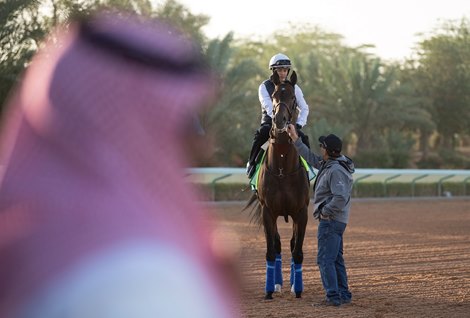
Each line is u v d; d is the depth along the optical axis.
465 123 77.06
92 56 1.52
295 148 12.62
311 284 14.07
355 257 17.94
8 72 28.39
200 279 1.53
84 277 1.46
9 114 1.53
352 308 11.62
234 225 25.33
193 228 1.55
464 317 11.00
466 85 76.00
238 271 1.59
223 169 34.38
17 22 28.59
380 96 62.06
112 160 1.51
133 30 1.53
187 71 1.56
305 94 61.50
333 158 11.61
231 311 1.57
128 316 1.46
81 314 1.44
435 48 77.12
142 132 1.53
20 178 1.48
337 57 67.38
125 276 1.47
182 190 1.56
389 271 15.68
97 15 1.54
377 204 37.25
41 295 1.44
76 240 1.47
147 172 1.53
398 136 61.41
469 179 45.62
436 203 38.62
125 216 1.50
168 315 1.48
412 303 12.09
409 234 23.42
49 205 1.47
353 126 62.97
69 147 1.49
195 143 1.58
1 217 1.46
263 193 12.75
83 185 1.49
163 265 1.50
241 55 87.38
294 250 12.88
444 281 14.38
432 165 63.31
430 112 75.81
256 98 47.34
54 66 1.52
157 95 1.54
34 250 1.45
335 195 11.42
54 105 1.50
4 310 1.44
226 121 44.75
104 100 1.51
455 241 21.61
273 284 12.45
